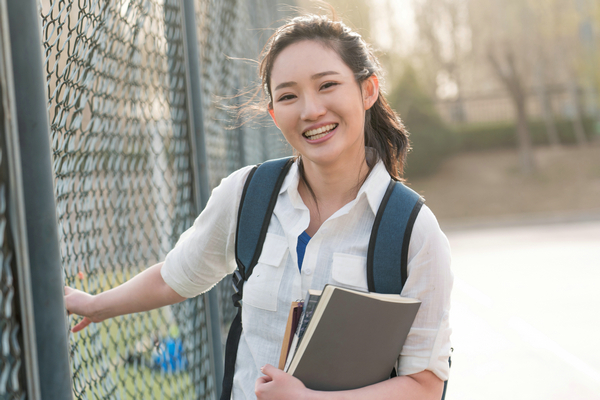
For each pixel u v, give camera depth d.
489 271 8.06
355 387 1.18
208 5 2.38
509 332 4.96
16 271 0.79
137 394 1.82
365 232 1.25
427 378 1.22
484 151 21.86
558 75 22.12
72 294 1.36
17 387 0.80
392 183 1.27
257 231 1.29
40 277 0.85
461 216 18.41
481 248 10.83
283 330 1.25
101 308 1.39
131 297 1.41
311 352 1.12
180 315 1.96
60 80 1.17
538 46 21.80
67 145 1.23
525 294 6.41
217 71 2.62
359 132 1.24
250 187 1.32
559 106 22.09
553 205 18.11
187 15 1.81
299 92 1.20
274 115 1.36
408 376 1.22
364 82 1.30
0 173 0.76
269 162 1.36
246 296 1.30
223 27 2.76
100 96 1.41
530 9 21.80
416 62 22.88
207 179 1.83
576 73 21.89
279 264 1.26
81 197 1.37
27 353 0.80
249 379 1.31
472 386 3.75
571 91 21.95
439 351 1.21
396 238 1.20
